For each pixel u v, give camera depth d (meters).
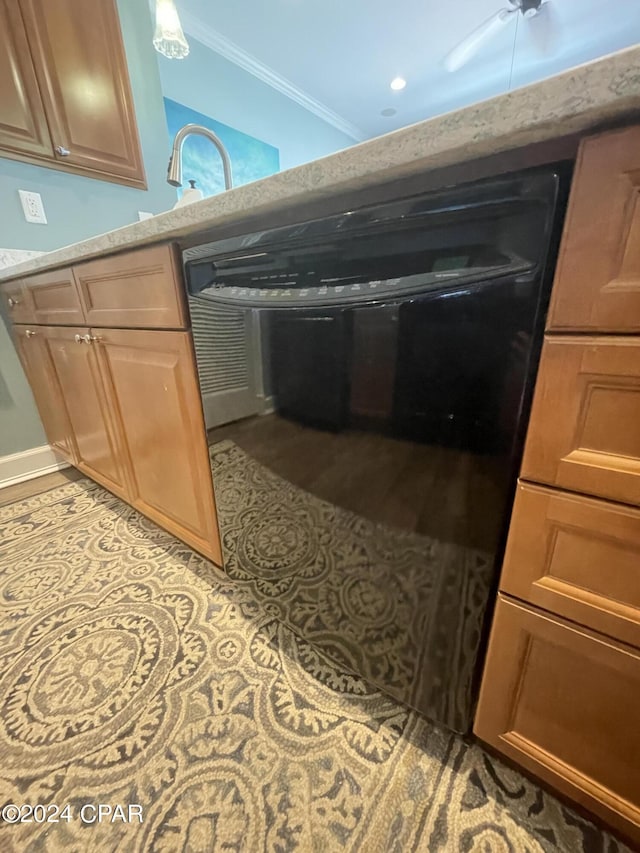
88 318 1.01
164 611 0.95
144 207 1.78
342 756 0.64
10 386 1.56
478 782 0.60
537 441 0.40
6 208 1.40
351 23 2.53
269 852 0.53
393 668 0.66
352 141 4.18
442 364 0.43
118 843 0.55
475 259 0.39
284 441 0.65
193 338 0.74
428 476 0.49
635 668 0.40
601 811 0.49
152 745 0.67
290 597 0.79
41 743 0.67
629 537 0.37
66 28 1.40
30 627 0.91
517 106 0.31
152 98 1.73
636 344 0.32
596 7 2.59
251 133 3.01
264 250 0.56
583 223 0.32
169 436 0.92
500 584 0.48
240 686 0.76
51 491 1.55
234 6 2.34
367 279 0.46
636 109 0.28
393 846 0.54
